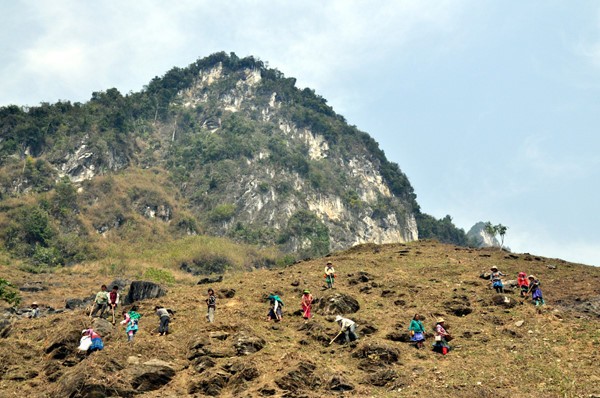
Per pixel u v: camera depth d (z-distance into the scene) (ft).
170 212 497.05
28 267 277.23
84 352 56.39
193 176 572.10
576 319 65.87
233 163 581.53
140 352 55.88
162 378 50.62
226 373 50.93
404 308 74.54
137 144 604.08
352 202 610.24
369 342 57.21
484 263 105.91
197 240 435.94
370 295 82.53
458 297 77.71
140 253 395.55
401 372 50.93
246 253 426.51
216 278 109.50
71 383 47.42
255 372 50.34
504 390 46.21
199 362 53.67
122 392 46.68
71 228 414.21
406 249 128.47
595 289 80.79
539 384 47.37
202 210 526.98
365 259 114.11
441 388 46.78
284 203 542.98
